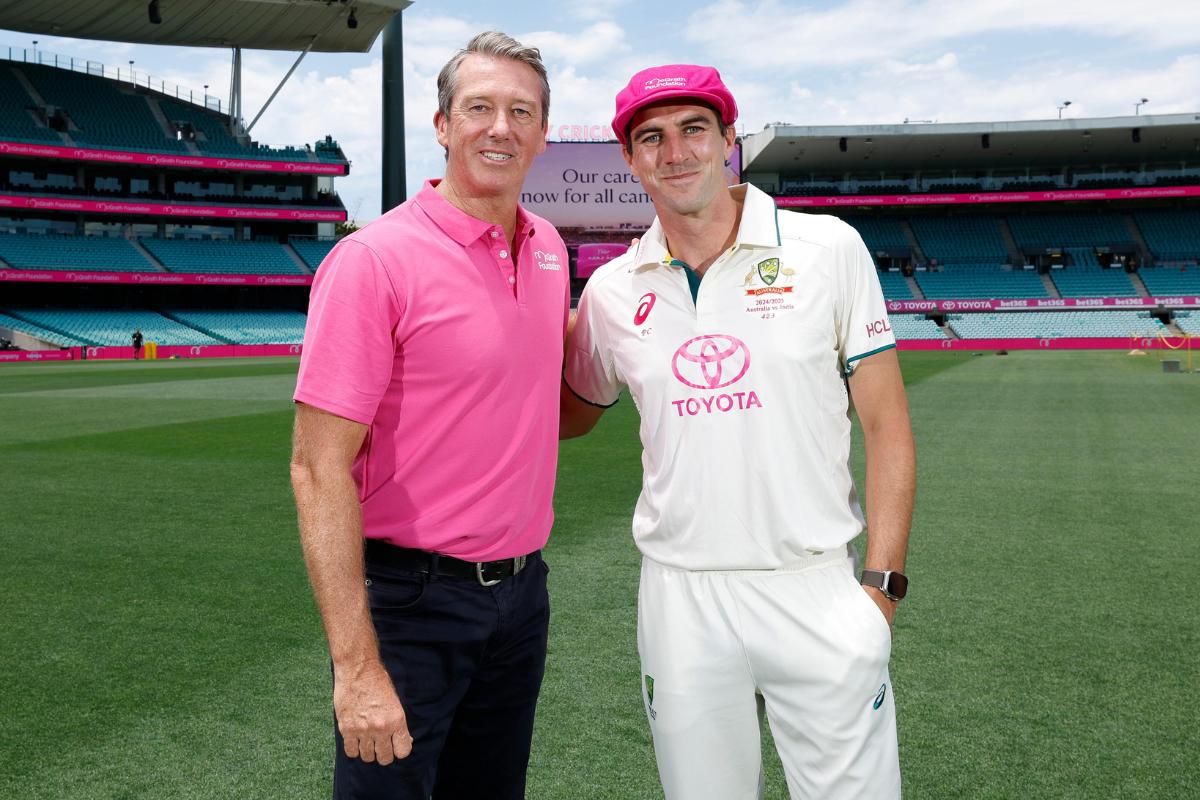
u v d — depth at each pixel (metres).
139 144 43.75
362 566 1.63
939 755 2.87
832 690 1.72
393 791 1.71
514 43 1.78
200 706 3.22
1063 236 48.50
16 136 40.50
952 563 5.12
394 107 31.33
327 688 3.37
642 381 1.84
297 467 1.66
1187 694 3.30
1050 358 30.80
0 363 31.88
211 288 46.34
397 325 1.68
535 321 1.82
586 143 38.88
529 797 2.64
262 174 47.97
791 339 1.76
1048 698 3.28
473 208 1.78
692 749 1.81
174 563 5.11
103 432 11.03
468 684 1.86
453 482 1.75
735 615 1.78
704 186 1.77
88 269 40.16
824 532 1.79
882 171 49.12
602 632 3.98
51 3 37.94
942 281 46.97
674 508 1.82
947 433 10.84
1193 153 45.00
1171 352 35.00
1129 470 8.24
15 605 4.37
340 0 37.75
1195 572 4.92
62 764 2.81
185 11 39.00
